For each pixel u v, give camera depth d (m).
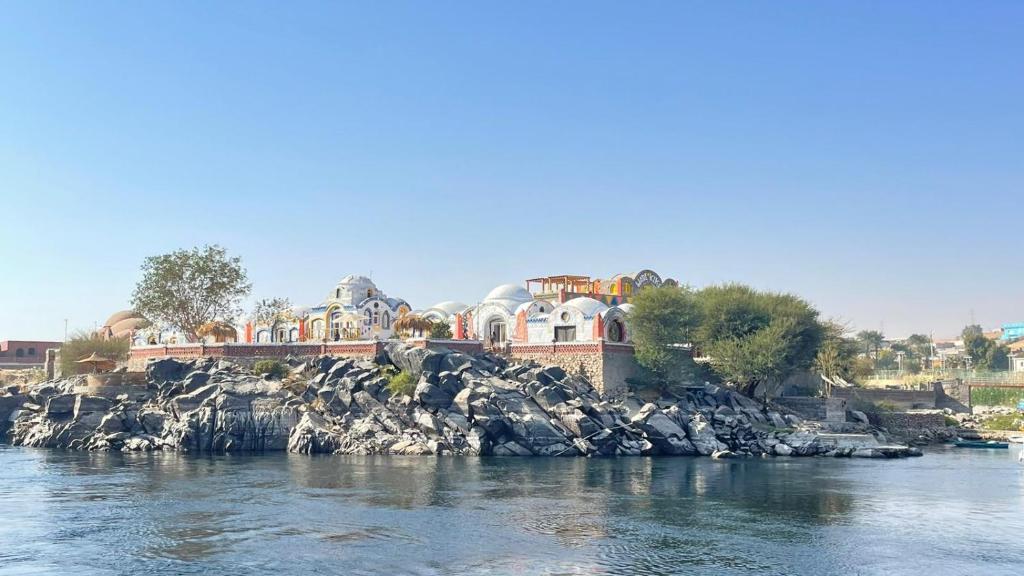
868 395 163.88
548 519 66.69
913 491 81.25
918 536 62.41
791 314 140.62
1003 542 60.84
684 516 68.38
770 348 131.50
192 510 69.25
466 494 77.06
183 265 161.12
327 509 69.75
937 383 176.50
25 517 66.50
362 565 53.72
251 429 112.81
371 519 66.12
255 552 56.47
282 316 170.00
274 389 116.81
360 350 125.75
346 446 108.31
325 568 53.06
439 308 173.25
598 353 125.50
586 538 60.84
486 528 63.44
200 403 116.25
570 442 109.81
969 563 55.53
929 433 145.25
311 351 129.50
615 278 171.38
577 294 165.12
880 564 55.12
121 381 124.81
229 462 99.50
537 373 120.06
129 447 112.75
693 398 131.25
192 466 95.50
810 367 151.75
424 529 63.03
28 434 124.38
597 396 123.06
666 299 134.12
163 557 55.34
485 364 122.69
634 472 92.69
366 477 86.81
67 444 118.19
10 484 81.94
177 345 135.75
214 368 125.25
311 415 112.69
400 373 118.69
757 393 146.88
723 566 54.34
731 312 141.25
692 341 139.75
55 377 169.62
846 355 170.12
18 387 148.38
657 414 115.50
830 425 134.00
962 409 173.75
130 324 197.38
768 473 93.25
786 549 58.47
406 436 109.88
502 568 53.31
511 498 75.25
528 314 148.00
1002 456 117.19
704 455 112.94
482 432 109.38
